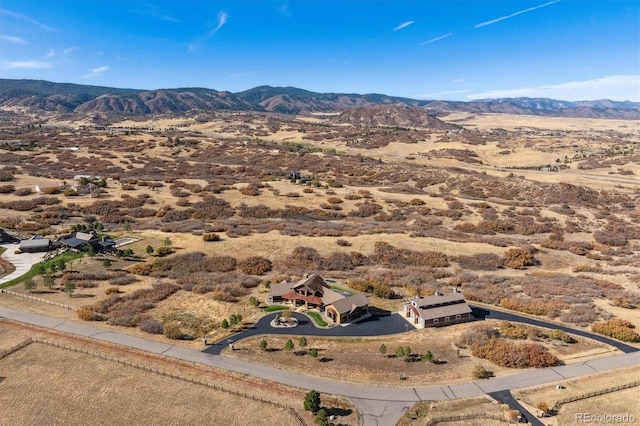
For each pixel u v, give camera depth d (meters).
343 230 101.75
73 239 83.50
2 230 87.00
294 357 49.31
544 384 45.12
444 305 60.72
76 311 58.16
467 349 52.56
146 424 37.16
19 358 46.53
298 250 85.44
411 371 47.12
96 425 36.88
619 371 48.06
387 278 75.50
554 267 88.56
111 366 45.75
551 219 114.88
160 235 92.44
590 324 60.69
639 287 77.19
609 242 103.25
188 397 41.00
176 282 70.62
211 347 50.81
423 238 97.00
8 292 62.94
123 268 74.94
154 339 52.00
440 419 39.06
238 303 63.97
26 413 38.03
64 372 44.28
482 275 80.88
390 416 39.31
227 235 93.06
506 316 62.91
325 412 38.81
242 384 43.28
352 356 50.03
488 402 41.84
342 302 59.84
